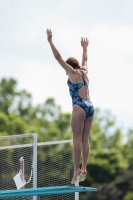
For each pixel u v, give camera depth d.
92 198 122.81
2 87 160.12
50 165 30.70
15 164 30.19
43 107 162.88
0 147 30.14
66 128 158.62
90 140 152.25
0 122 137.50
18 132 138.25
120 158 132.88
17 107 160.88
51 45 24.47
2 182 30.22
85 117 24.78
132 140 153.12
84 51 26.38
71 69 24.70
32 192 23.66
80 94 24.80
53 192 23.91
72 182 24.72
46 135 149.38
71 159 30.61
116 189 123.25
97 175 130.50
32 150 29.94
